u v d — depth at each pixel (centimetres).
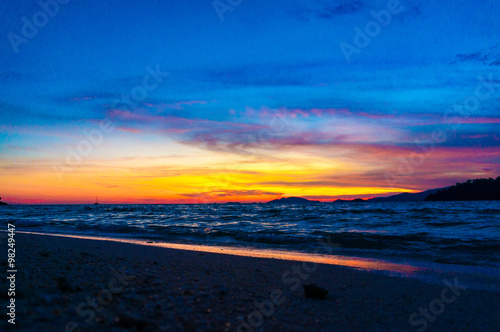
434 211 3428
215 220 2816
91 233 1725
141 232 1758
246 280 607
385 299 536
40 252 773
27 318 321
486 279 705
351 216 2978
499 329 413
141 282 519
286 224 2320
